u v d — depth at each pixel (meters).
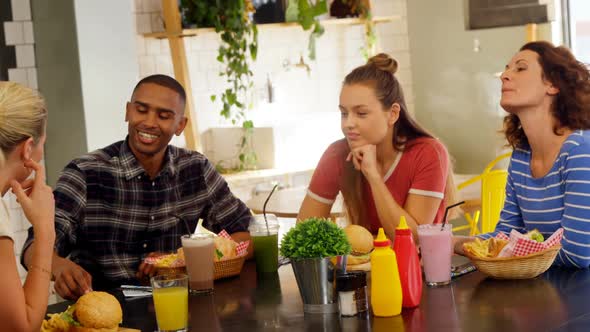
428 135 2.88
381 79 2.76
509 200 2.69
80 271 2.56
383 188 2.74
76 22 4.43
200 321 2.07
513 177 2.65
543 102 2.50
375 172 2.75
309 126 5.69
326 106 6.24
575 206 2.38
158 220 3.06
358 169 2.82
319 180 3.01
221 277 2.52
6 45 4.66
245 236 3.03
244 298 2.28
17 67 4.68
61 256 2.91
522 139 2.63
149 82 2.97
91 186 2.97
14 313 1.88
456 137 6.40
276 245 2.61
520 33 5.89
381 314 1.98
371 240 2.43
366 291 2.05
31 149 2.04
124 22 4.62
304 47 6.10
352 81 2.77
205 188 3.16
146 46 5.39
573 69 2.46
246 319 2.05
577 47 5.93
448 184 2.95
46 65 4.66
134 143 2.97
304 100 6.12
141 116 2.94
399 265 2.03
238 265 2.55
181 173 3.11
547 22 5.80
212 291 2.38
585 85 2.46
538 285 2.19
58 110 4.64
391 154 2.86
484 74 6.13
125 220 3.02
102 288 2.67
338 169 2.96
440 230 2.25
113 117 4.59
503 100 2.52
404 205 2.87
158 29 5.44
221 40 5.73
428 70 6.50
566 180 2.44
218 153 5.69
